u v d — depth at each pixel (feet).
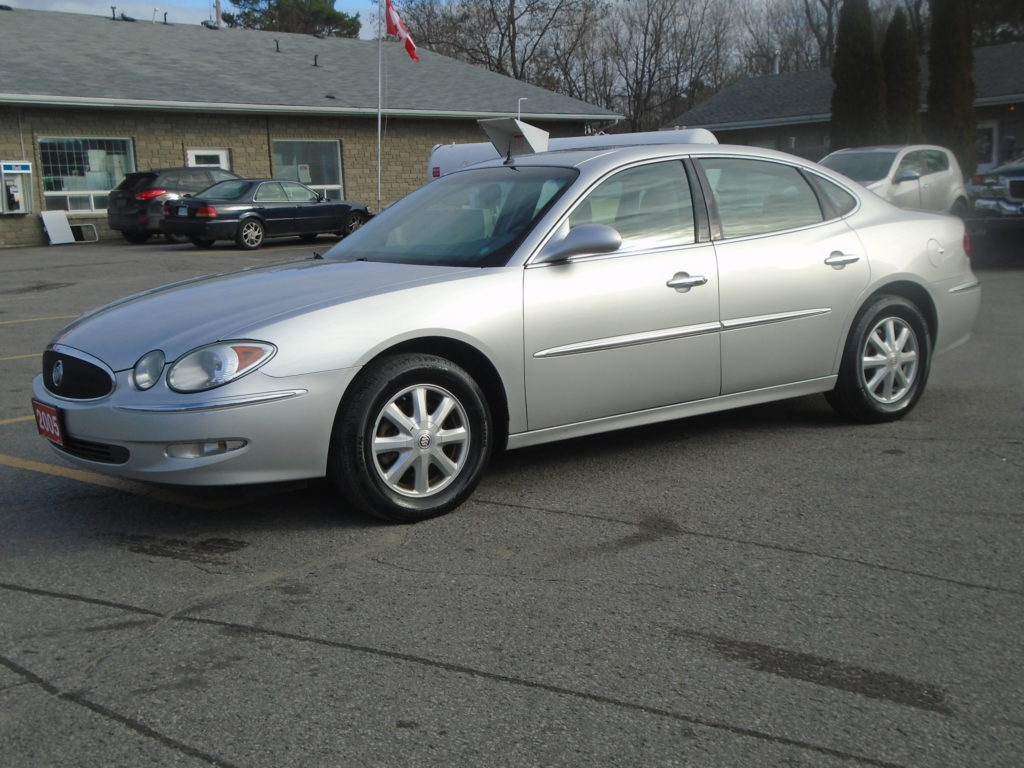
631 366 15.99
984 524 13.94
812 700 9.47
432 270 15.16
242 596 12.01
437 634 10.91
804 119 101.30
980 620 11.07
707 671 10.03
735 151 18.01
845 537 13.58
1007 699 9.46
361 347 13.61
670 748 8.70
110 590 12.27
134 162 76.28
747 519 14.37
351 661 10.34
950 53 83.20
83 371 13.89
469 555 13.20
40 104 69.97
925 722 9.09
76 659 10.48
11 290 46.34
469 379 14.57
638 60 159.63
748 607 11.48
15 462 18.08
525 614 11.37
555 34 158.92
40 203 72.28
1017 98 91.09
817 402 21.49
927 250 19.70
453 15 159.12
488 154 51.21
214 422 12.85
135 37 88.89
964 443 17.95
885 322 19.08
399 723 9.16
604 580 12.30
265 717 9.29
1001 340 28.32
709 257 16.79
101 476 17.19
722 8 164.96
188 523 14.69
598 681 9.86
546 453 17.99
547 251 15.33
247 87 82.89
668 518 14.48
